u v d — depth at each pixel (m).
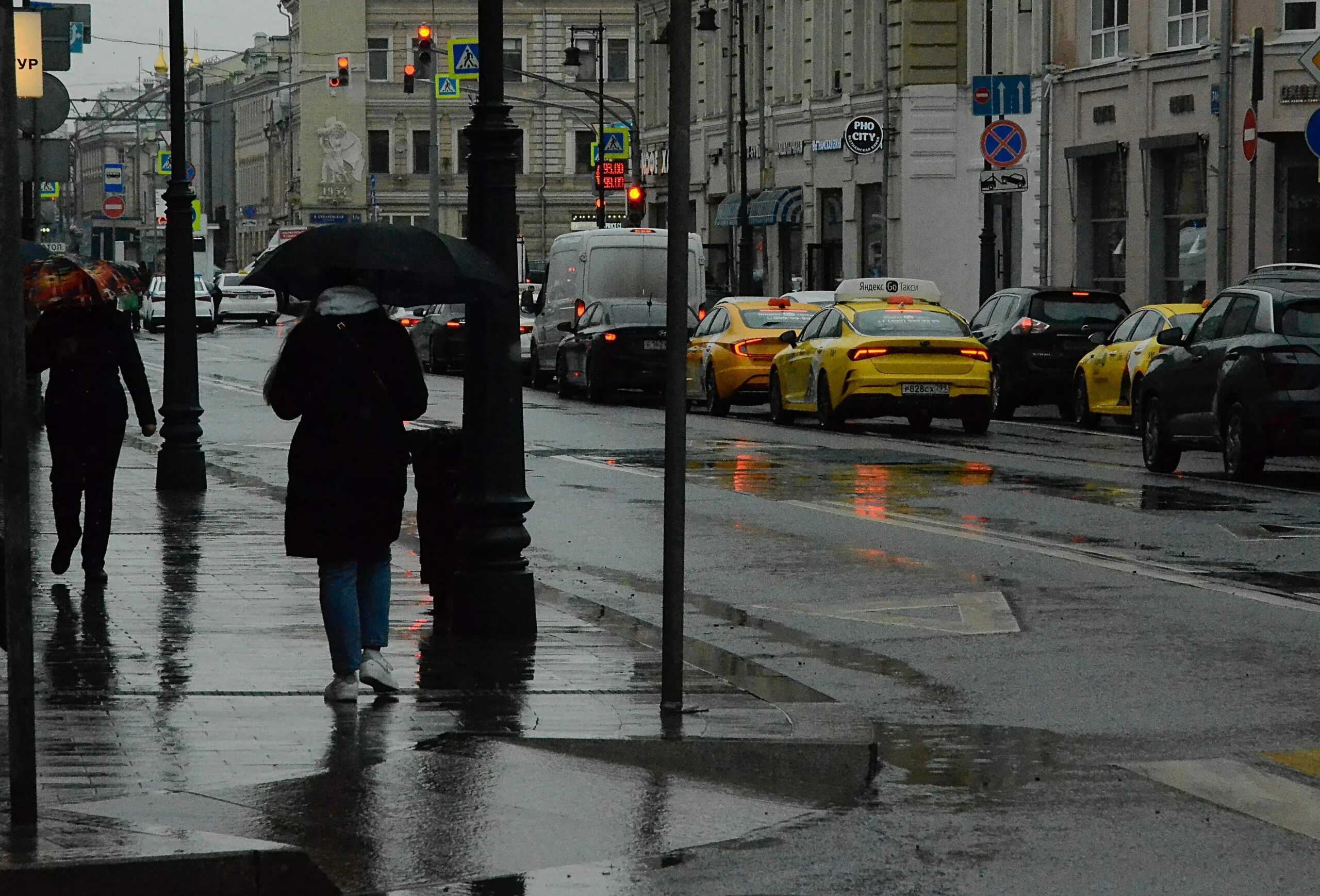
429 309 64.31
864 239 76.56
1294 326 27.02
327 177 146.50
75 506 17.72
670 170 11.67
